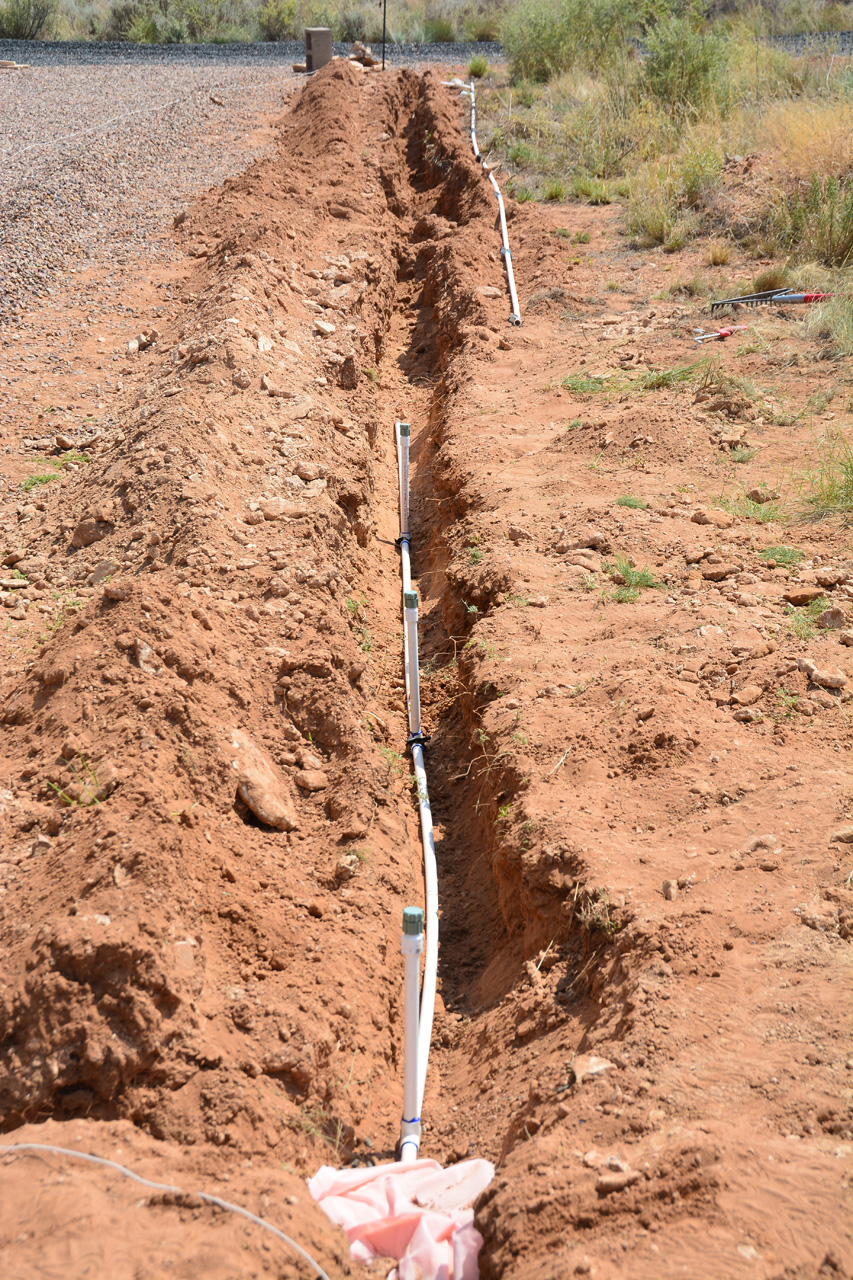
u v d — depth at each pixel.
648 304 9.41
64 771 3.73
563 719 4.38
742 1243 2.14
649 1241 2.19
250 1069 2.92
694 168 11.44
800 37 18.86
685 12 16.52
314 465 6.24
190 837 3.56
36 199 11.29
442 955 4.11
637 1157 2.42
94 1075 2.74
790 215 10.33
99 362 8.12
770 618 4.85
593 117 14.01
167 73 19.22
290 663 4.61
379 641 5.73
